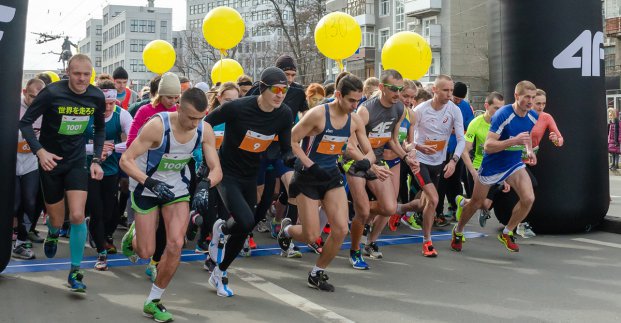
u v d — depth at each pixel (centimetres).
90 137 571
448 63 3884
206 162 464
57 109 503
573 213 750
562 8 739
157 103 569
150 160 452
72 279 500
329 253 520
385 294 515
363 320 445
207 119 505
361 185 582
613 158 1838
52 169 506
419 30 4100
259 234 805
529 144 631
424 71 872
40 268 589
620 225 774
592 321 443
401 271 596
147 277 565
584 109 749
